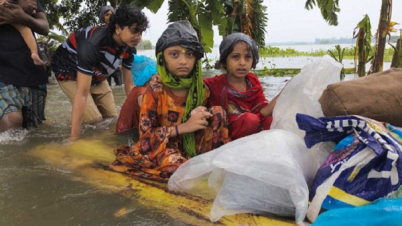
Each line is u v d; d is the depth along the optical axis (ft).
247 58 8.34
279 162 5.34
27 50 10.99
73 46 11.47
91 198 6.29
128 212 5.76
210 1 27.78
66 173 7.52
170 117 7.79
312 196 5.56
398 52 18.70
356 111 6.02
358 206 5.00
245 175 5.54
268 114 8.37
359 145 5.28
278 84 23.57
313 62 6.88
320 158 6.09
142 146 7.43
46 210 5.84
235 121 8.14
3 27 10.81
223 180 6.15
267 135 5.93
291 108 6.85
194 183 6.45
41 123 12.10
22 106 11.05
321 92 6.69
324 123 5.70
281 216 5.67
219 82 8.61
